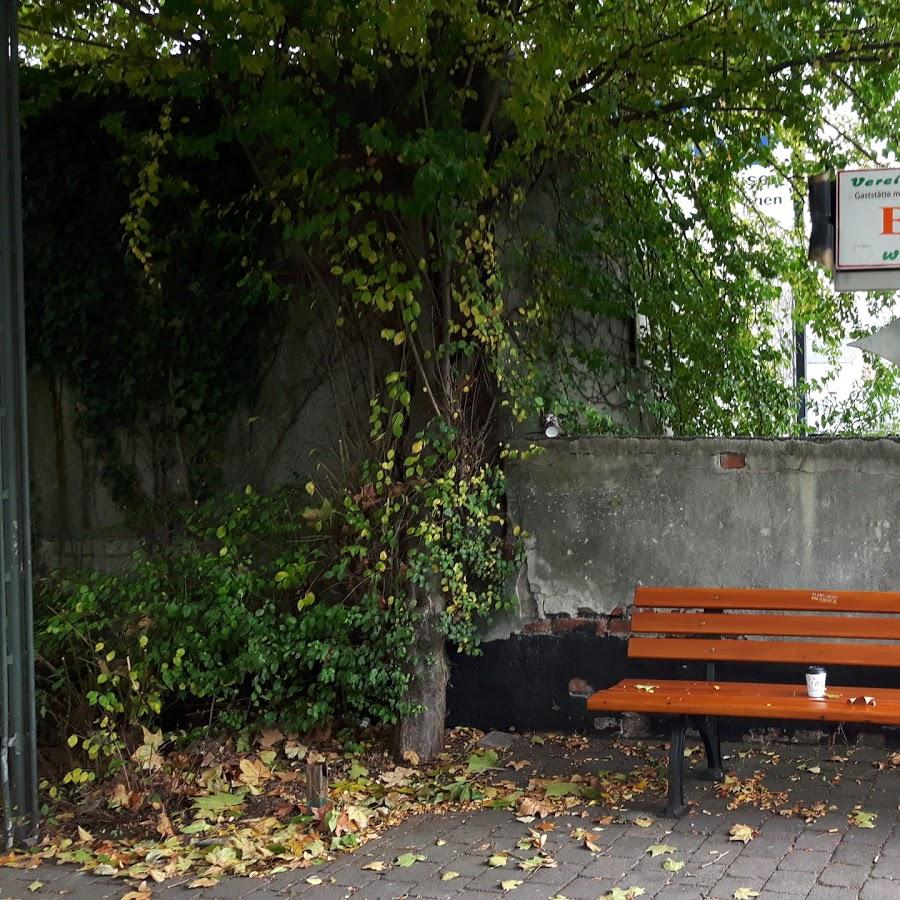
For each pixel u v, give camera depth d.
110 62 7.07
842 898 4.28
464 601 6.69
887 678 6.38
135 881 4.88
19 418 5.33
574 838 5.08
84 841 5.37
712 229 8.48
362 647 6.61
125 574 7.43
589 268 7.70
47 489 7.86
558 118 6.89
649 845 4.95
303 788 6.02
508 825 5.32
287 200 7.02
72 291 7.71
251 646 6.49
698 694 5.42
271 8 6.01
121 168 7.51
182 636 6.63
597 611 6.81
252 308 7.45
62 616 6.61
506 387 6.87
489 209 7.00
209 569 6.75
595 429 7.54
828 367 9.84
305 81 6.51
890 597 5.62
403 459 6.84
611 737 6.78
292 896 4.60
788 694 5.38
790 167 8.45
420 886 4.62
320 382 7.34
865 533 6.37
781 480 6.51
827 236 5.59
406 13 5.71
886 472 6.34
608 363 8.06
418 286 6.35
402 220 6.70
